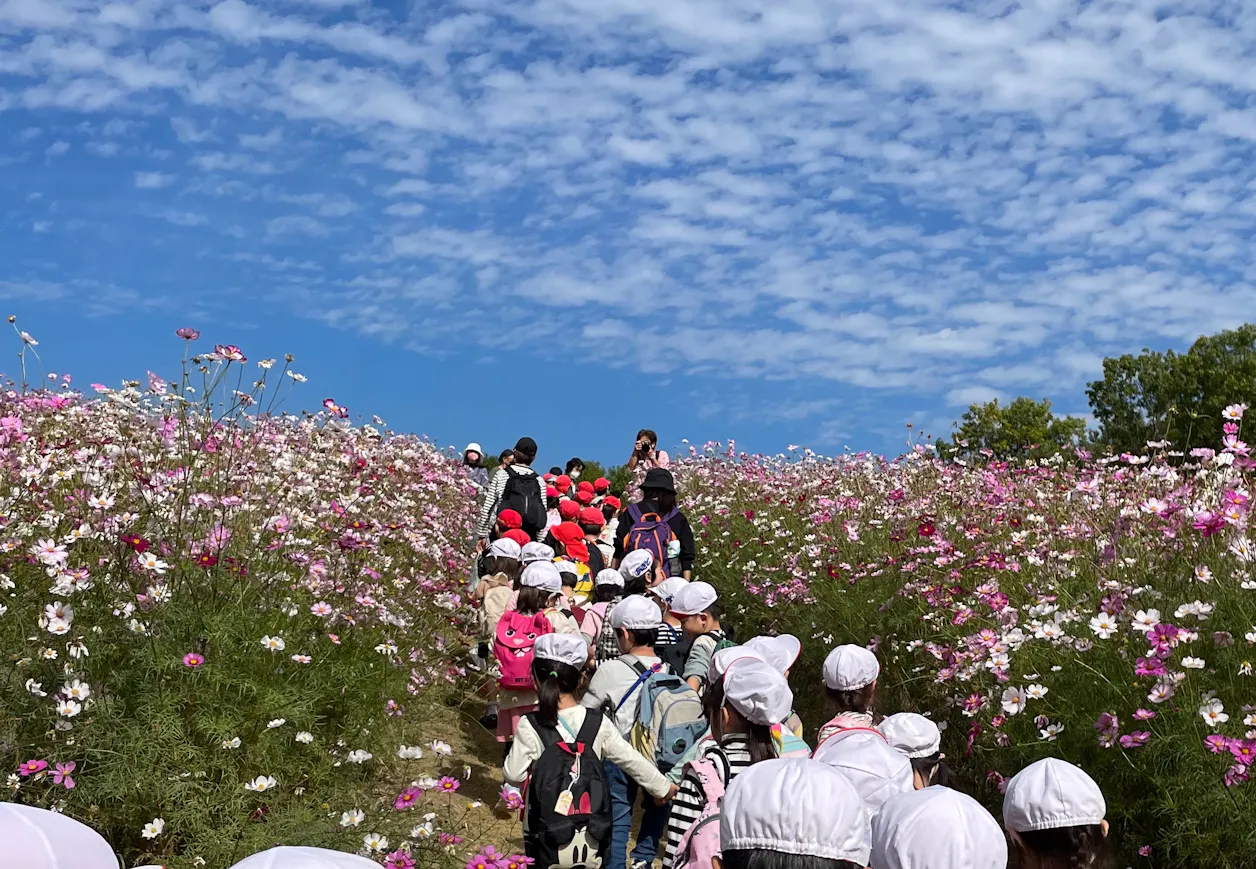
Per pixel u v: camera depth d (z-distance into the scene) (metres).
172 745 5.12
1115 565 6.68
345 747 6.13
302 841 4.93
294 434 10.11
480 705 8.91
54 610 5.16
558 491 13.30
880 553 9.05
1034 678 6.12
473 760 7.43
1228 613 5.79
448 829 5.45
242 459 7.79
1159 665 5.19
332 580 7.26
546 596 7.43
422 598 8.80
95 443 7.22
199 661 5.29
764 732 3.78
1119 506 7.83
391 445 12.66
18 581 5.59
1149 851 4.98
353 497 8.55
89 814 4.81
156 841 4.98
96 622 5.56
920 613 7.86
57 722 4.91
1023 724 5.94
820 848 2.44
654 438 15.72
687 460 16.17
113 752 4.95
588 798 4.56
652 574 8.91
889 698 7.79
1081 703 5.76
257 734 5.62
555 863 4.52
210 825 5.05
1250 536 6.38
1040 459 11.39
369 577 7.81
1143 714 5.01
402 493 10.84
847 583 9.01
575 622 7.48
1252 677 5.36
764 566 10.65
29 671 5.13
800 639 9.02
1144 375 37.31
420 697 7.51
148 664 5.38
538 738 4.66
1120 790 5.30
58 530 6.00
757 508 12.35
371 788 6.12
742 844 2.49
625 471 22.75
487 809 6.52
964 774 6.62
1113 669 5.77
